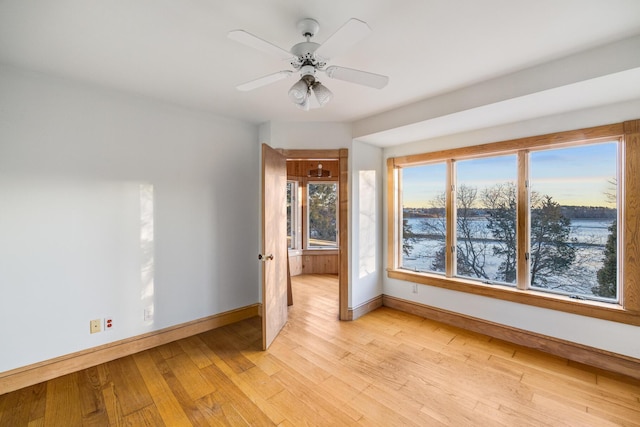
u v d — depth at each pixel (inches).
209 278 128.6
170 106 116.2
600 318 96.8
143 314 109.7
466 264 133.4
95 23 65.4
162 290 114.5
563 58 80.6
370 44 74.0
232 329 129.3
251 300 144.5
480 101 96.6
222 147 132.1
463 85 98.3
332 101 112.5
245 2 58.9
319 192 241.6
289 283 160.6
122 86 99.5
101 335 100.3
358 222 143.0
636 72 72.2
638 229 90.3
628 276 92.2
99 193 99.8
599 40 72.2
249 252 143.3
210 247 128.8
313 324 134.2
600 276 100.7
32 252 87.8
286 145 137.9
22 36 70.2
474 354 106.4
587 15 62.7
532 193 114.2
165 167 115.1
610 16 62.9
